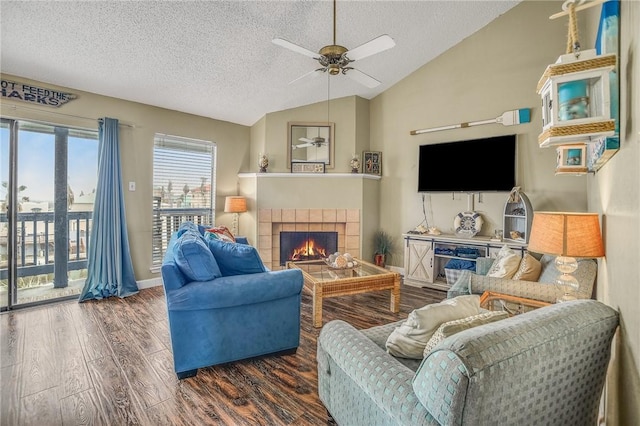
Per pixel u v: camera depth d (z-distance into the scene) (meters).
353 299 3.87
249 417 1.79
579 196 3.50
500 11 3.93
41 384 2.05
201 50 3.24
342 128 5.13
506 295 2.37
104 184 3.74
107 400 1.91
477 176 4.16
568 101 1.33
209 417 1.78
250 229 5.03
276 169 5.02
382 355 1.32
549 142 1.45
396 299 3.40
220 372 2.22
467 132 4.32
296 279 2.42
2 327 2.92
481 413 0.91
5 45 2.79
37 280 3.53
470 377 0.86
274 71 3.89
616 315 1.27
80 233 3.81
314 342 2.71
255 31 3.10
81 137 3.77
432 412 0.95
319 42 3.49
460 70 4.36
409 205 4.93
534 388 1.01
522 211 3.69
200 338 2.15
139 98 4.04
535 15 3.76
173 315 2.08
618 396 1.36
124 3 2.51
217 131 4.96
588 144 1.97
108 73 3.40
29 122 3.39
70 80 3.45
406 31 3.79
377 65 4.45
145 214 4.20
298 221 4.95
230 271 2.37
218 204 5.01
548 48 3.68
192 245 2.18
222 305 2.17
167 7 2.62
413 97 4.84
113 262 3.81
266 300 2.33
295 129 5.03
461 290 2.61
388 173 5.18
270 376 2.18
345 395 1.49
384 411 1.18
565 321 1.12
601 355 1.23
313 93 4.71
